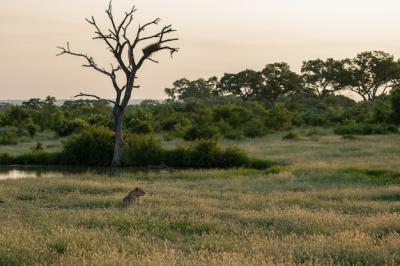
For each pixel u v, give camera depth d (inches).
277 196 850.1
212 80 7180.1
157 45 1840.6
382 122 2903.5
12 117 3316.9
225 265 373.4
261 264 384.2
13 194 872.3
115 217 615.8
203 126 2501.2
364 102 4911.4
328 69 5452.8
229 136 2464.3
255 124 2696.9
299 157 1577.3
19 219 617.3
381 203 768.3
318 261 411.2
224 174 1275.8
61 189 950.4
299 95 5506.9
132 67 1825.8
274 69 5408.5
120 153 1729.8
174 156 1686.8
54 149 2059.5
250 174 1277.1
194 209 694.5
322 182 1067.3
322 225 566.9
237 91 5472.4
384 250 435.5
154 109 3868.1
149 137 1786.4
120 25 1831.9
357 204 752.3
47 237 483.8
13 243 447.5
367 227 555.5
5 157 1786.4
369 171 1183.6
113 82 1820.9
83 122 2866.6
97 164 1763.0
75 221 598.2
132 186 998.4
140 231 538.0
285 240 490.6
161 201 788.0
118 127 1752.0
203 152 1632.6
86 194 896.9
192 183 1083.3
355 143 1993.1
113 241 474.6
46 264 394.6
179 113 3351.4
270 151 1787.6
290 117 3038.9
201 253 431.8
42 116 3531.0
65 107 4832.7
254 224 589.6
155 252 420.8
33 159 1782.7
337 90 5388.8
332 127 3203.7
